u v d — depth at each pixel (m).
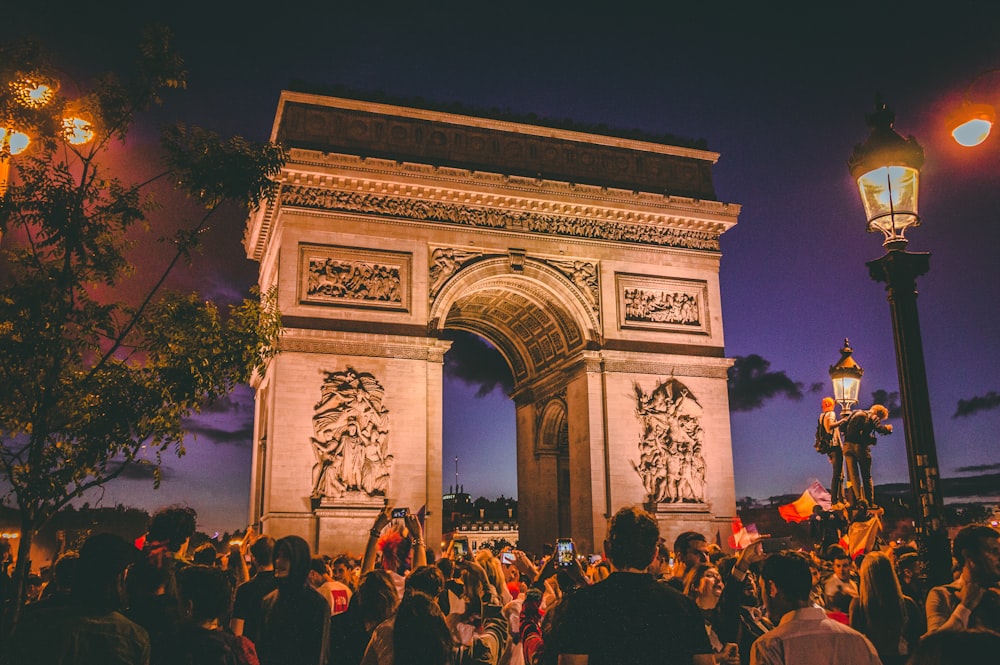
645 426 79.69
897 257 19.39
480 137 81.38
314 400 70.00
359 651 17.02
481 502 174.00
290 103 75.62
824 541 32.78
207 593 13.97
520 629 19.28
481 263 78.19
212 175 27.50
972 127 24.66
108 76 27.03
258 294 29.55
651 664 11.18
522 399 98.12
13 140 26.22
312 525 67.56
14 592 21.22
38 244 25.00
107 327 25.19
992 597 14.02
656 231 85.56
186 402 25.92
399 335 73.56
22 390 22.91
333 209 74.50
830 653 13.03
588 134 85.00
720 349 84.56
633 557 12.05
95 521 28.23
